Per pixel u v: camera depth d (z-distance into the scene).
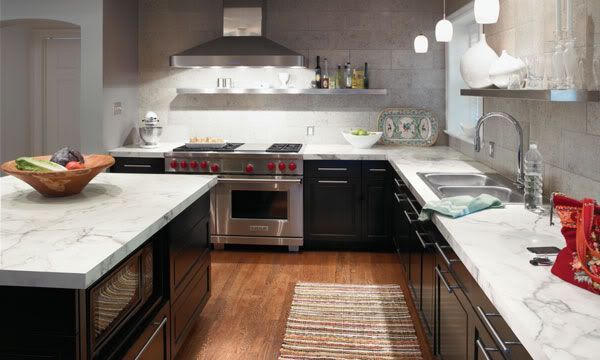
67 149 2.73
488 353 1.64
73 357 1.66
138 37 5.61
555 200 1.69
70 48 5.95
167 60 5.61
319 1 5.45
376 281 4.14
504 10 3.69
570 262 1.58
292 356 2.96
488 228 2.19
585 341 1.20
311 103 5.58
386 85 5.50
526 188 2.55
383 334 3.23
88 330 1.74
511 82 2.92
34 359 1.68
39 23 5.02
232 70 5.57
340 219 4.88
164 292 2.55
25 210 2.38
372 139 5.15
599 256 1.49
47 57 5.98
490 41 4.06
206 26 5.55
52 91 5.99
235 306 3.67
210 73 5.60
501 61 3.06
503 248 1.91
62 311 1.65
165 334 2.50
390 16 5.44
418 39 4.61
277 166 4.81
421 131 5.48
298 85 5.53
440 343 2.52
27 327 1.67
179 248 2.70
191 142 5.07
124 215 2.30
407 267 3.71
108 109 4.98
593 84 2.26
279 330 3.30
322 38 5.48
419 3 5.41
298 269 4.44
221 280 4.18
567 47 2.30
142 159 4.91
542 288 1.52
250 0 5.28
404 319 3.44
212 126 5.66
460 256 1.93
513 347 1.41
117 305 2.02
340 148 5.22
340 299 3.77
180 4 5.55
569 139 2.56
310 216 4.90
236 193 4.87
